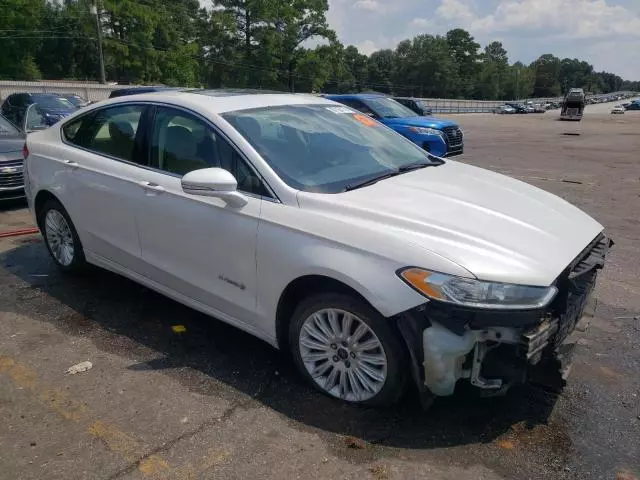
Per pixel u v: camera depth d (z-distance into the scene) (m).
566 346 3.07
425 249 2.79
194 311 4.43
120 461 2.75
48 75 77.44
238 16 64.44
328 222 3.06
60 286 4.91
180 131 3.87
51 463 2.74
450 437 2.93
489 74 132.50
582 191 9.66
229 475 2.66
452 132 14.48
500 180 4.04
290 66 66.19
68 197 4.64
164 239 3.87
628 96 176.12
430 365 2.77
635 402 3.25
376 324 2.92
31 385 3.40
